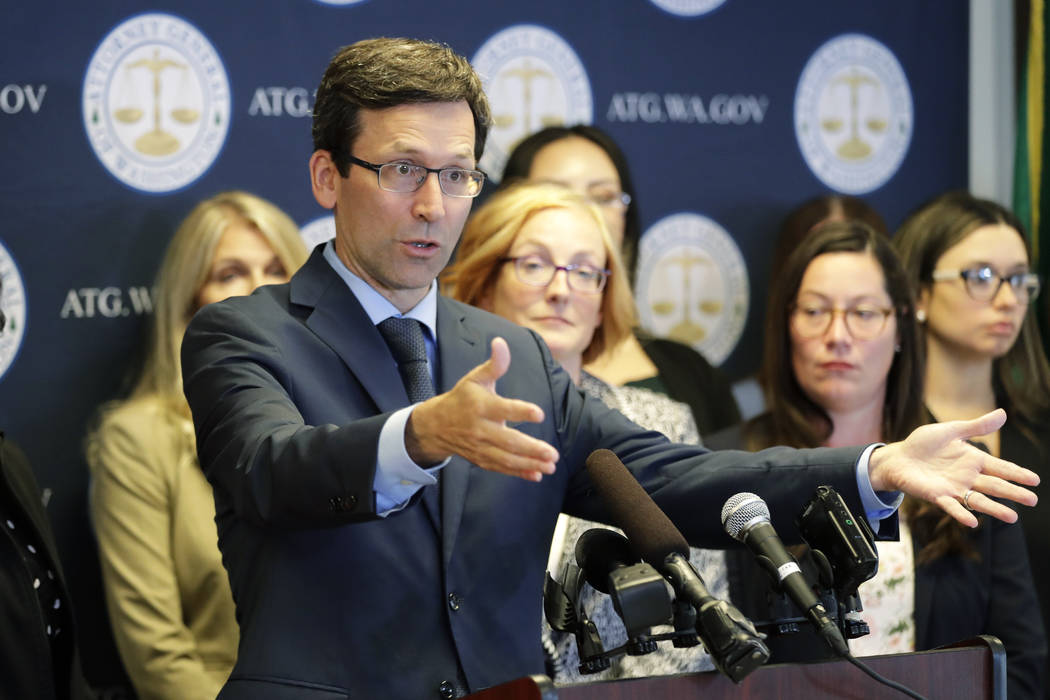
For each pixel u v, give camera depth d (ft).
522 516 14.65
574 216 24.97
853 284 25.52
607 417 15.74
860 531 12.30
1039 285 31.65
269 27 27.96
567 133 29.22
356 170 14.40
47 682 19.01
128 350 26.73
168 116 27.25
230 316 14.53
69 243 26.58
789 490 13.62
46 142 26.45
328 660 13.23
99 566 26.09
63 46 26.55
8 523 19.38
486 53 29.58
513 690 10.82
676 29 30.89
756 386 31.12
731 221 31.27
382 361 14.58
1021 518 29.01
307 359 14.34
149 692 23.95
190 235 26.40
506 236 24.71
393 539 13.80
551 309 24.38
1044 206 32.07
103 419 26.17
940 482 12.74
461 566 14.05
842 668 11.63
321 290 14.98
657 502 14.60
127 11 26.94
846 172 32.14
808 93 31.86
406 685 13.43
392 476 11.71
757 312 31.40
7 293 26.16
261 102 27.94
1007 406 30.42
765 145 31.55
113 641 26.04
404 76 14.25
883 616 23.30
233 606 24.44
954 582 23.81
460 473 14.37
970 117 32.86
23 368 26.18
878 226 31.24
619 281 25.73
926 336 30.53
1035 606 24.68
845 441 25.98
